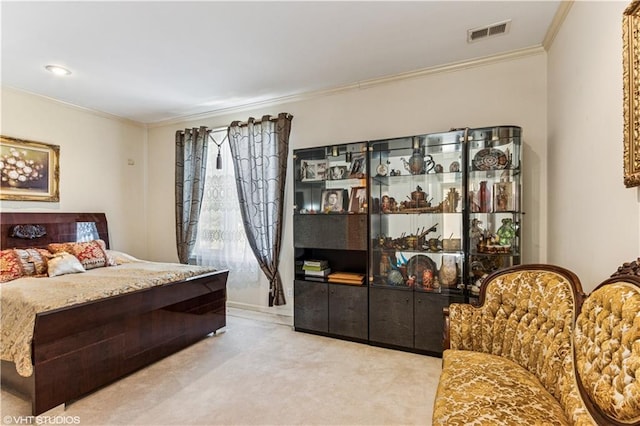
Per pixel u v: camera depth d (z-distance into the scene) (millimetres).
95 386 2338
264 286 4250
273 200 4020
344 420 2033
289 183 4027
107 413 2107
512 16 2387
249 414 2096
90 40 2672
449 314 2092
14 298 2322
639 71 1285
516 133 2803
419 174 3234
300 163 3725
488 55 2996
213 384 2463
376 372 2639
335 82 3586
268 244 4008
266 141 4070
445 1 2207
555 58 2588
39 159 3867
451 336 2057
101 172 4543
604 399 1115
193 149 4582
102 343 2398
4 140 3559
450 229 3100
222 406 2182
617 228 1556
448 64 3166
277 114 4113
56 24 2432
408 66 3213
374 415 2080
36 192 3834
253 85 3643
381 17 2379
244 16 2350
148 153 5164
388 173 3367
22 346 2037
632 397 986
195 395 2314
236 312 4266
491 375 1651
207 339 3359
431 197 3184
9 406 2137
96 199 4484
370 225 3320
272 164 4035
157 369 2701
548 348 1627
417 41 2736
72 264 3332
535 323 1783
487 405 1401
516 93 2979
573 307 1594
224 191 4484
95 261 3693
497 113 3051
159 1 2164
